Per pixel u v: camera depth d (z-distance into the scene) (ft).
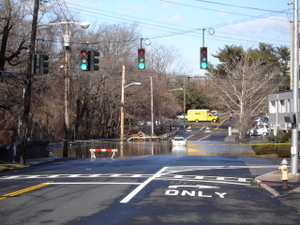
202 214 32.71
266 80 214.07
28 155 106.73
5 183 54.29
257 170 72.43
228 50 280.31
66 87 122.42
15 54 92.79
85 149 161.17
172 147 168.55
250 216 32.27
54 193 43.60
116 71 206.59
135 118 245.45
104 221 29.71
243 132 201.67
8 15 90.17
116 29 221.46
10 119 143.84
